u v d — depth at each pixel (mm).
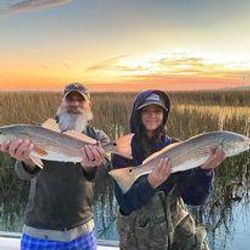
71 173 1525
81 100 1660
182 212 1434
